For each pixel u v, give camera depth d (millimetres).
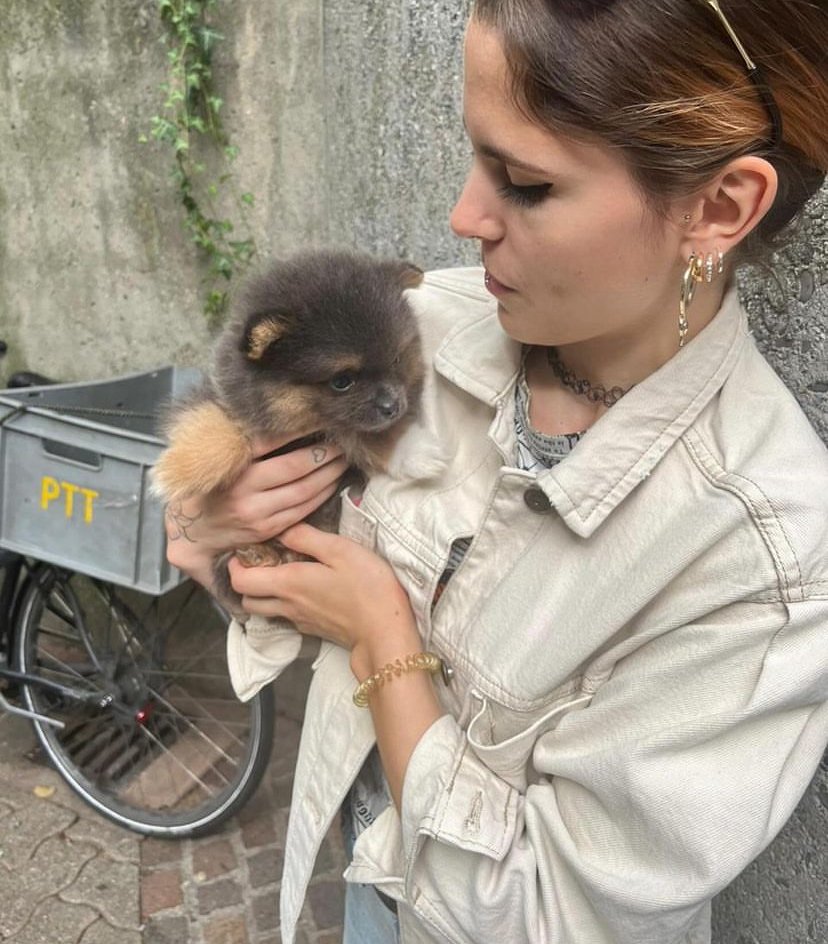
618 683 445
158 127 1329
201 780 1289
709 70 374
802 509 409
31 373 1438
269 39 1315
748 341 486
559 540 486
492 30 390
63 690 1234
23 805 1271
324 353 634
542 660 478
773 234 470
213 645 1393
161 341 1495
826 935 629
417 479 570
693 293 451
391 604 551
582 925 451
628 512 461
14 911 1104
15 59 1379
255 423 647
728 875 402
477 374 553
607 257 419
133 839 1233
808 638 400
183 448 640
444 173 1032
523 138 398
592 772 434
